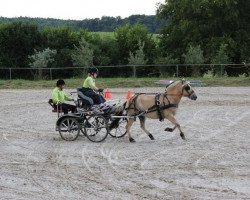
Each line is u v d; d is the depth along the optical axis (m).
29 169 14.71
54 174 14.14
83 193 12.38
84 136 19.75
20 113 26.56
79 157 16.14
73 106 19.34
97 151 17.00
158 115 18.48
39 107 28.92
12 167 14.95
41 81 41.59
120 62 47.69
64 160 15.77
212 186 12.83
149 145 17.89
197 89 37.44
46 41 46.81
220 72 43.69
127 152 16.77
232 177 13.62
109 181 13.38
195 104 29.58
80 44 45.03
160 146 17.67
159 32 53.31
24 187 12.94
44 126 22.38
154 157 15.98
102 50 47.75
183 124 22.41
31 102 31.20
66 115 18.67
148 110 18.42
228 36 48.72
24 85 40.03
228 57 45.66
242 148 17.17
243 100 31.19
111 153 16.66
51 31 47.19
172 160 15.55
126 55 47.84
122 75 46.66
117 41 48.22
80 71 44.31
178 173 14.05
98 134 20.03
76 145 18.05
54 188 12.82
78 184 13.14
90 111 18.59
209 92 35.59
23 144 18.34
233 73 45.59
